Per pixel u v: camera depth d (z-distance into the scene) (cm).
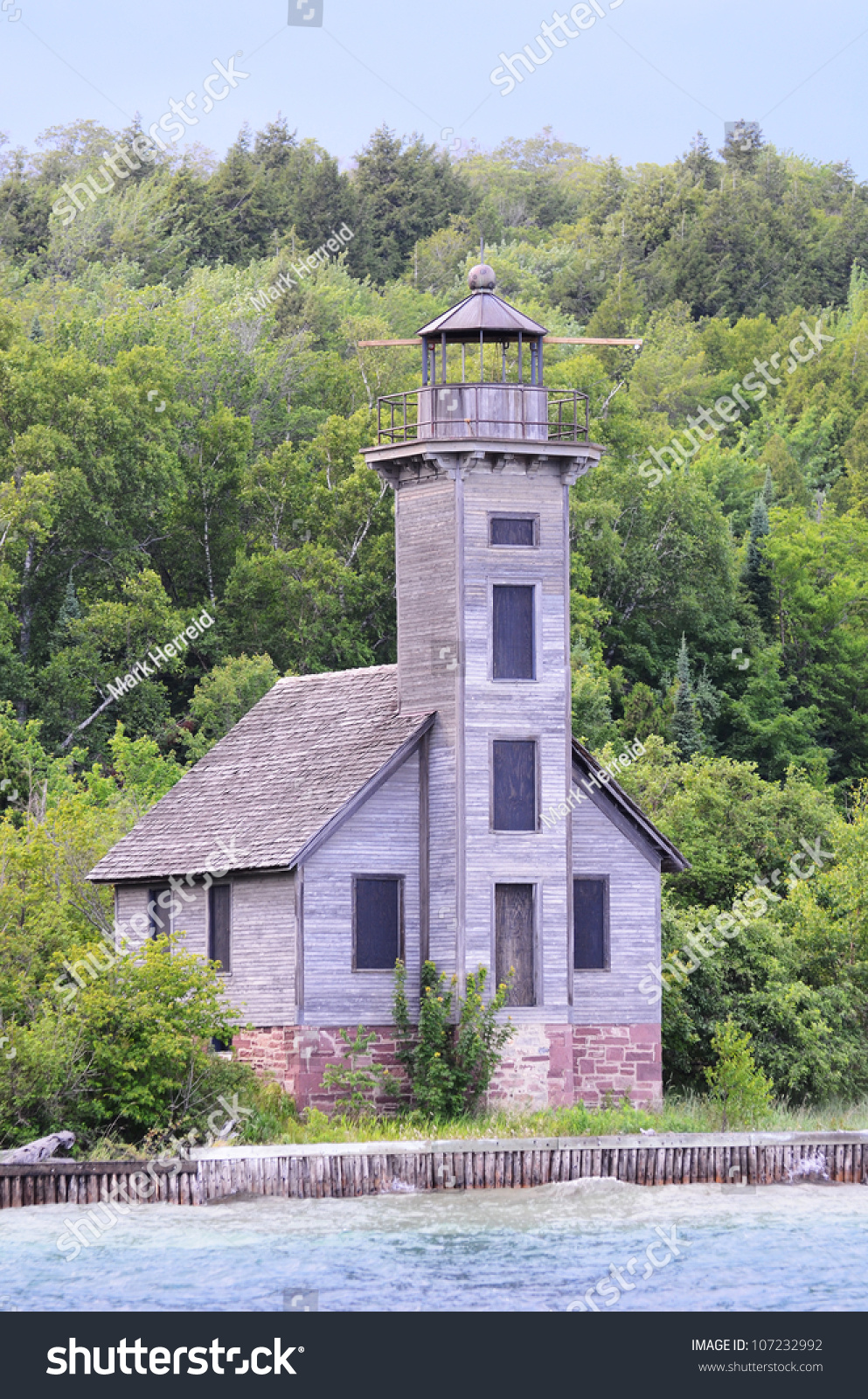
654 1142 13850
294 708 18712
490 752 15975
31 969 15325
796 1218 12850
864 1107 17962
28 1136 13700
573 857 16675
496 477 16275
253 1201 13075
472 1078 15525
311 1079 15500
